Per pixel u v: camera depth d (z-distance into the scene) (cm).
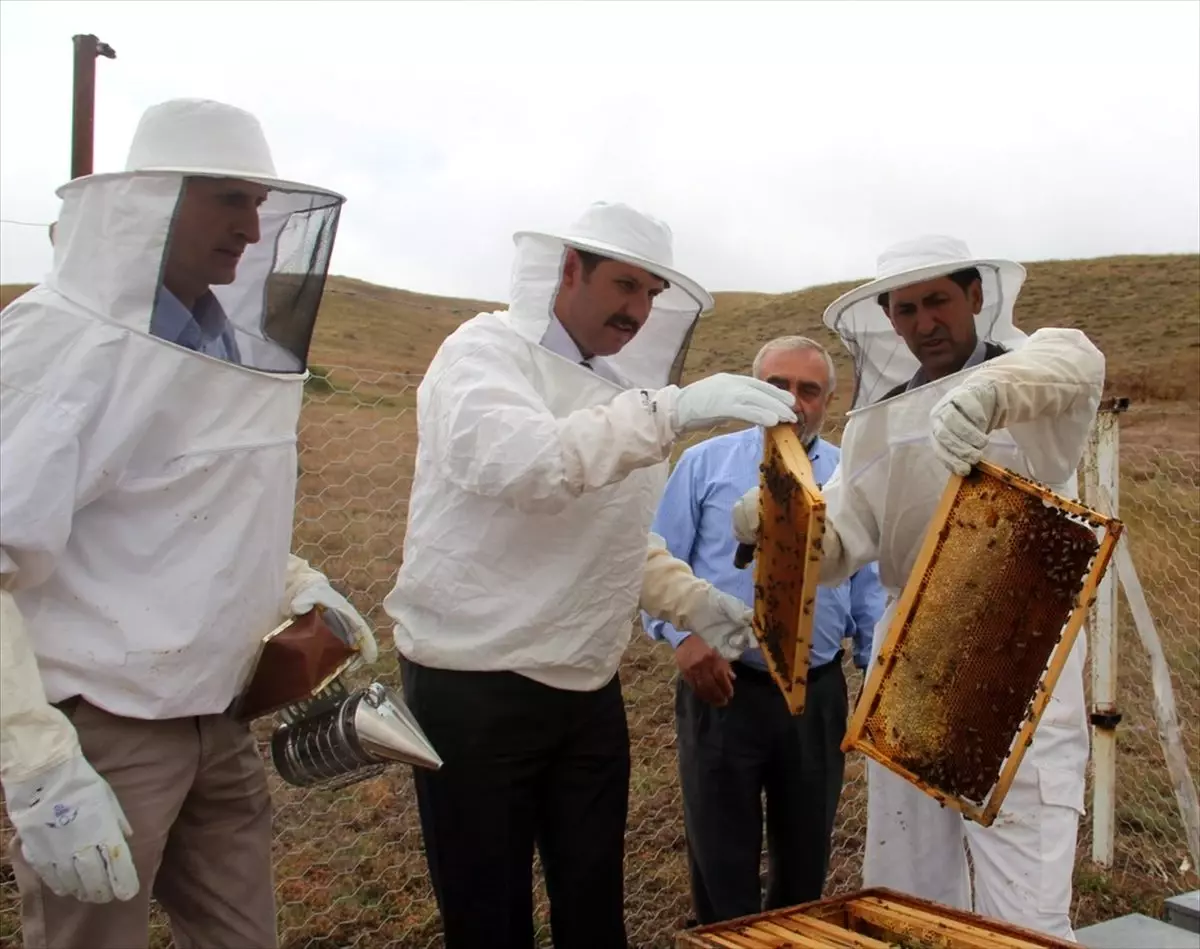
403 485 791
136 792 215
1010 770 224
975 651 234
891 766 248
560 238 262
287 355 231
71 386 196
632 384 301
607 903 287
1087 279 5719
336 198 226
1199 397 2967
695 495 377
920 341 280
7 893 389
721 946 212
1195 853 452
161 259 201
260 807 247
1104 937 342
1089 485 482
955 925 226
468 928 272
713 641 309
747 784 349
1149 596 888
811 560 221
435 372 273
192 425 213
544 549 269
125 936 215
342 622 246
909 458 283
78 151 321
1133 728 691
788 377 367
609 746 288
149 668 211
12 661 189
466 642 268
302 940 390
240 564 222
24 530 190
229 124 217
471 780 269
